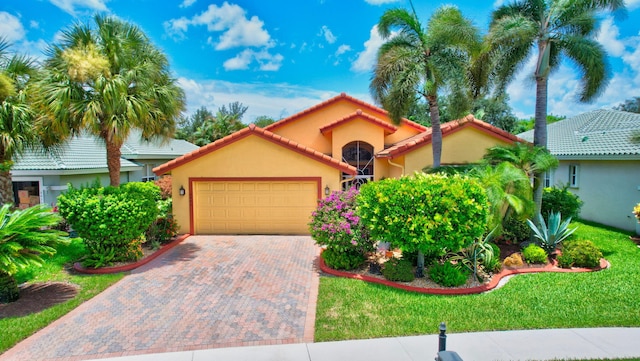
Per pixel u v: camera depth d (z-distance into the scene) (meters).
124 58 12.15
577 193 18.56
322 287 9.06
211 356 6.07
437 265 9.44
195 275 10.20
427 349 6.17
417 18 14.57
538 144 12.91
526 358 5.84
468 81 14.44
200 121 58.75
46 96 11.16
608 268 10.51
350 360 5.86
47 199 16.97
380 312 7.61
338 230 10.08
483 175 11.40
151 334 6.87
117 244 10.89
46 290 9.05
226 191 15.53
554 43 12.71
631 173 15.15
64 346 6.46
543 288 8.91
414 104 15.30
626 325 6.94
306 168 15.14
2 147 12.23
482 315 7.41
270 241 14.23
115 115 11.55
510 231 12.66
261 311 7.84
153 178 27.39
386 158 18.38
